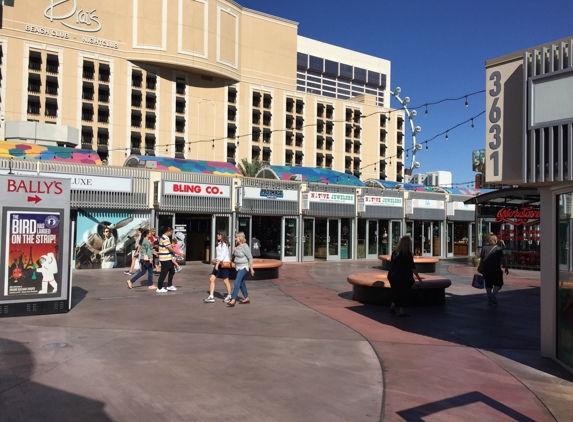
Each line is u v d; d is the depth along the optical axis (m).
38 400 4.96
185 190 21.02
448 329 8.80
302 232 25.50
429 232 31.28
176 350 6.98
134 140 52.12
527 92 6.11
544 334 6.91
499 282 11.70
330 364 6.42
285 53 65.62
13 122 24.50
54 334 7.86
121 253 19.83
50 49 47.91
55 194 9.71
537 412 4.87
